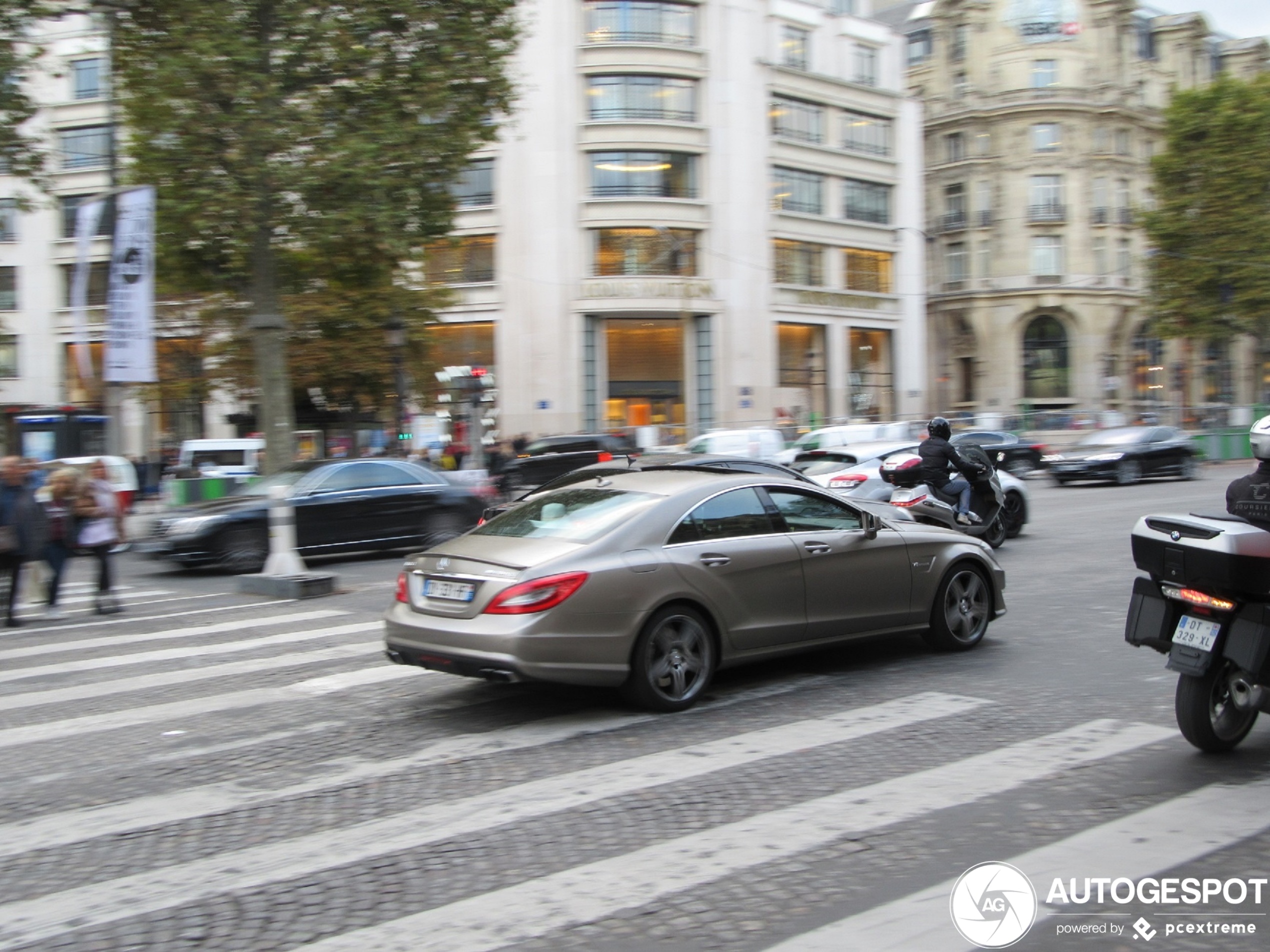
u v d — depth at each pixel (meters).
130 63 18.69
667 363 45.12
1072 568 12.84
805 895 3.97
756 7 46.12
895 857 4.32
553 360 43.12
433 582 6.74
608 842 4.56
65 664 8.95
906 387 52.44
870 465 15.69
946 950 3.53
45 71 18.59
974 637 8.34
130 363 16.05
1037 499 24.81
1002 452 34.53
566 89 43.28
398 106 18.89
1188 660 5.24
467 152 19.67
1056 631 9.03
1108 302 59.53
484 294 43.62
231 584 14.09
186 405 44.69
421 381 33.19
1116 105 59.31
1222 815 4.72
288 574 12.93
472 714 6.86
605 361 44.44
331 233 18.72
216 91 17.91
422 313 32.12
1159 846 4.38
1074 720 6.30
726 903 3.92
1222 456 40.53
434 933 3.74
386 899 4.04
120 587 14.30
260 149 18.03
